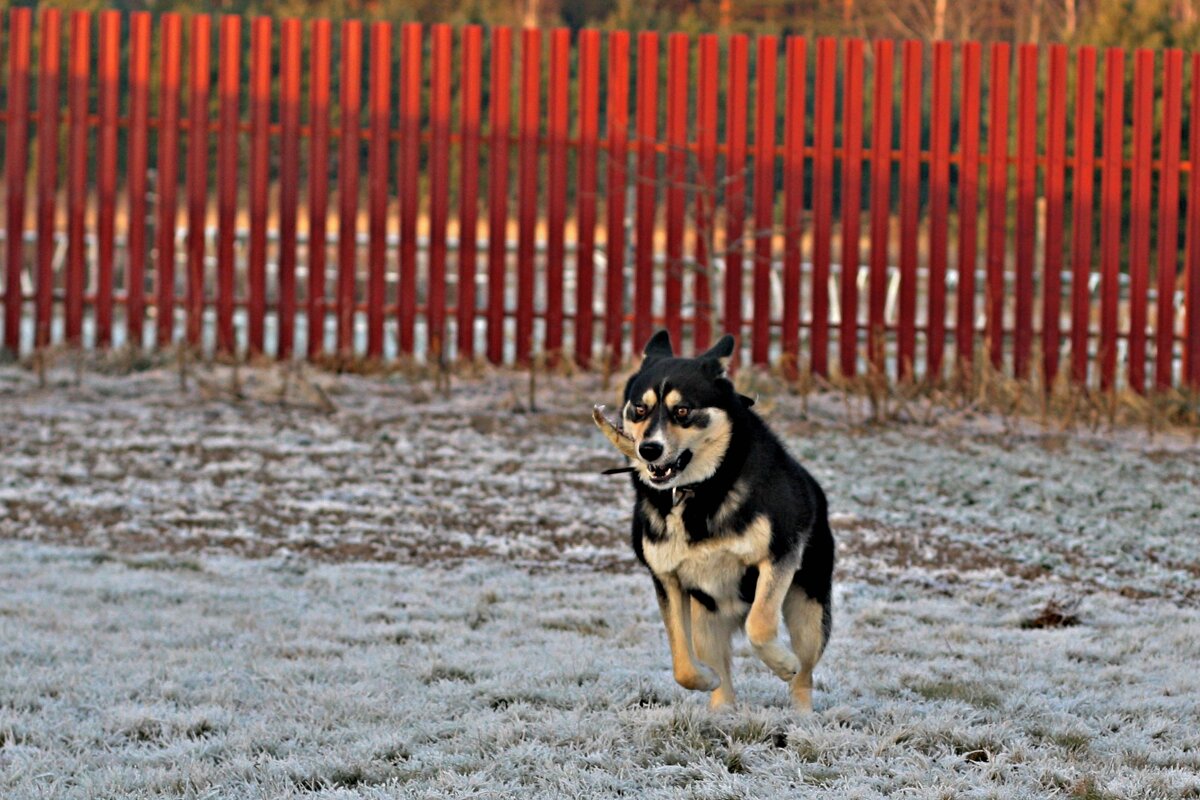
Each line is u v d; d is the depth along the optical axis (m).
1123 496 11.98
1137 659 7.76
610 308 15.80
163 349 15.89
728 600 6.30
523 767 5.62
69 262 15.97
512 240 31.44
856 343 15.76
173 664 7.35
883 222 15.79
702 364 6.15
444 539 10.94
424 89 36.62
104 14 15.91
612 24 41.19
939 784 5.39
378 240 15.85
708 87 15.77
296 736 6.12
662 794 5.33
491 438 13.50
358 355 15.98
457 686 6.88
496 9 42.12
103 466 12.42
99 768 5.70
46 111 15.91
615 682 6.94
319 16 39.31
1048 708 6.57
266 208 15.96
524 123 15.80
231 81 15.88
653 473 5.99
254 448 13.09
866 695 6.82
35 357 15.39
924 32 42.59
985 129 36.00
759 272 15.72
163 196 15.88
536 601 9.10
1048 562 10.37
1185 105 23.72
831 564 6.65
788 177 15.75
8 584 9.23
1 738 6.12
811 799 5.23
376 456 12.95
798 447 13.12
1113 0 28.81
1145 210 15.76
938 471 12.53
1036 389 14.76
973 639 8.22
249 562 10.16
